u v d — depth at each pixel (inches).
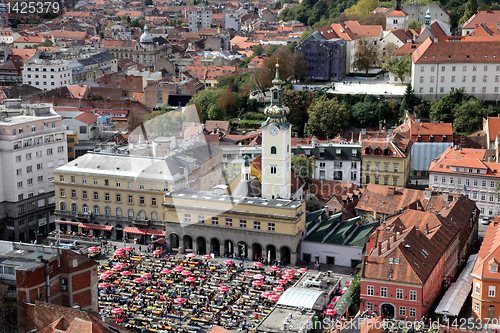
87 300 6752.0
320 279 7805.1
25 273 6131.9
